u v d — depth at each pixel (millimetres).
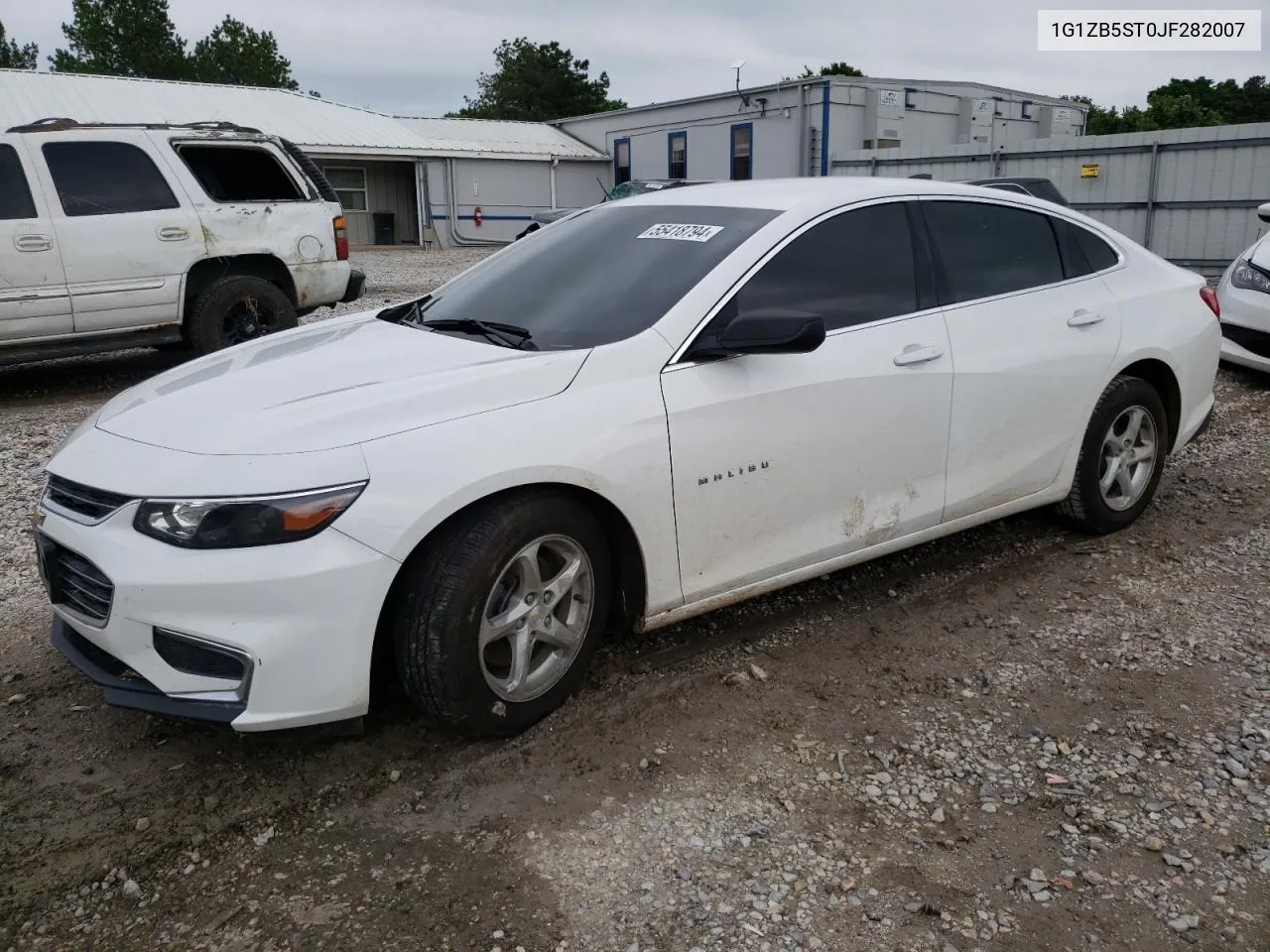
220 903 2535
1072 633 3938
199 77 53281
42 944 2412
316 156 29344
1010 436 4262
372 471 2785
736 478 3443
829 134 27609
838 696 3480
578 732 3252
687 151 32250
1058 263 4586
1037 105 31859
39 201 7895
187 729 3297
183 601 2697
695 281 3537
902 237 4023
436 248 31969
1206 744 3184
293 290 9359
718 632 3943
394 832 2791
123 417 3221
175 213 8500
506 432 2984
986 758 3129
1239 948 2385
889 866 2650
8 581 4500
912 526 4020
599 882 2592
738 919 2463
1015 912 2492
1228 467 6102
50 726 3332
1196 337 5000
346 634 2760
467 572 2908
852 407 3693
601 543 3262
